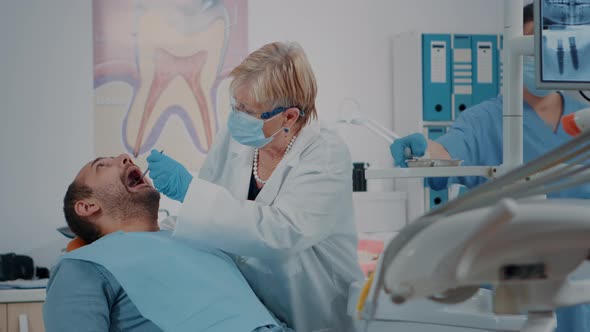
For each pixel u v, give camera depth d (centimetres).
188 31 353
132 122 349
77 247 197
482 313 145
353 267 198
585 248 61
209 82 355
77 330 161
